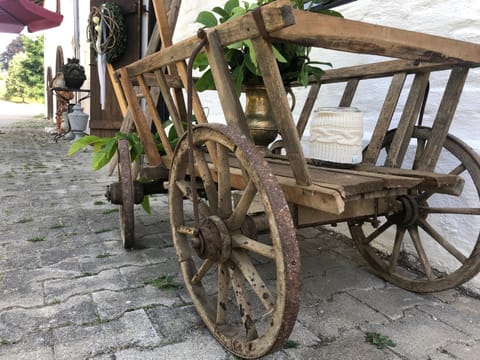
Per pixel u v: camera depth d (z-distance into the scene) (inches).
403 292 81.9
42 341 60.1
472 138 85.9
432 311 74.2
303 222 60.7
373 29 51.3
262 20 45.1
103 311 69.5
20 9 330.0
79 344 59.7
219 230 55.7
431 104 93.1
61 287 78.2
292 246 45.0
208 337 62.9
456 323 70.1
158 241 107.0
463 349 62.3
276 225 45.1
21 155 258.5
